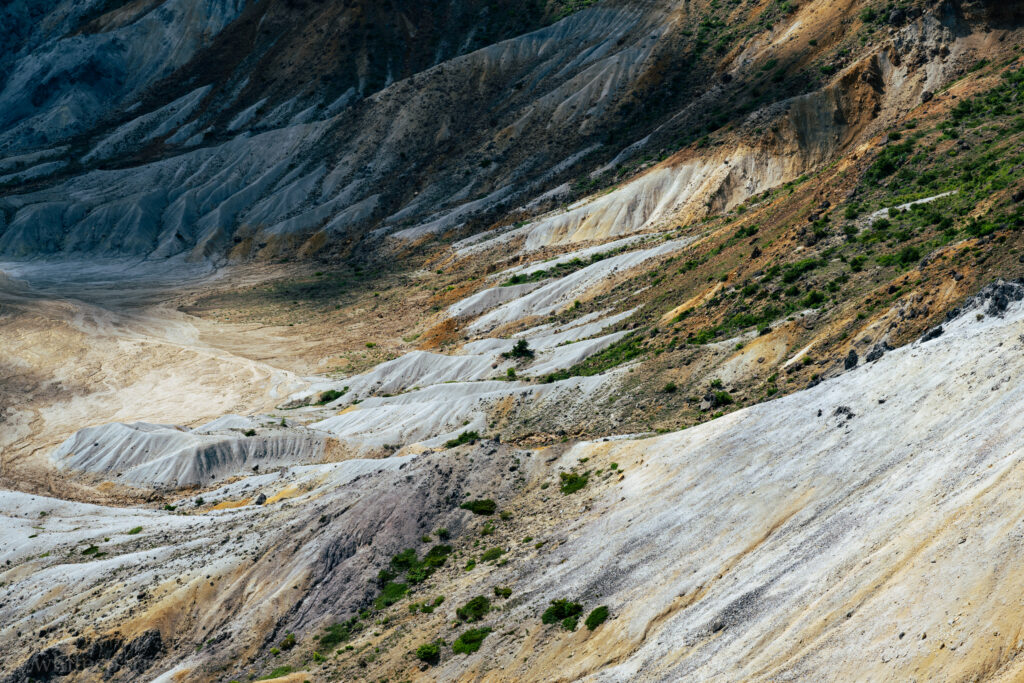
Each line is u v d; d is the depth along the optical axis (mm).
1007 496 27062
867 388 40750
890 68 106812
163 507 73062
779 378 56312
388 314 114938
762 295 68625
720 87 127125
